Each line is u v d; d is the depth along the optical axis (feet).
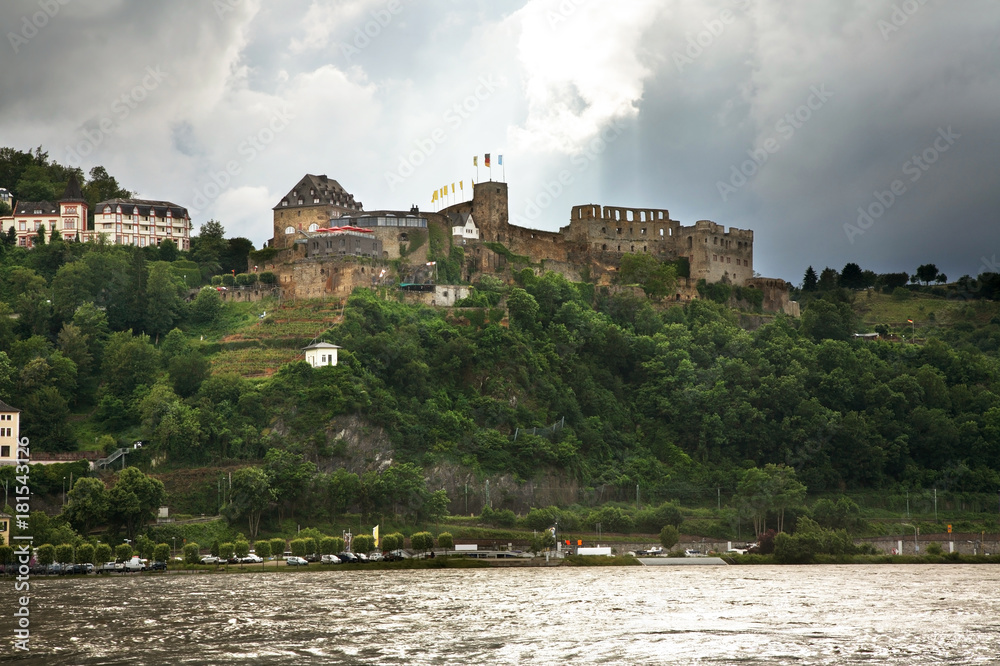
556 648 554.46
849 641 574.15
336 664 522.06
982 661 532.32
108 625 603.26
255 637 576.20
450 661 527.81
